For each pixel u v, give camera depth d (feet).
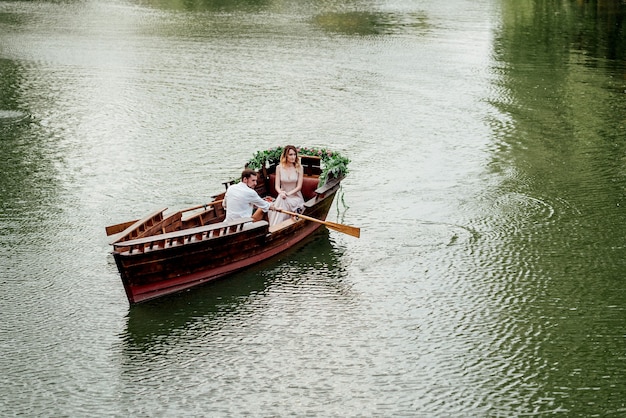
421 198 53.06
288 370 34.58
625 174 57.47
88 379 33.96
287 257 44.75
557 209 51.34
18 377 34.01
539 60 93.35
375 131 67.46
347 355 35.68
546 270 43.42
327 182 48.16
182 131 66.90
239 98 76.95
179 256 39.70
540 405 32.42
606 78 84.84
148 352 35.91
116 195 53.01
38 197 52.70
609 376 34.32
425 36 106.42
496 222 49.42
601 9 127.44
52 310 39.17
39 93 78.64
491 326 38.09
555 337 37.19
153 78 84.23
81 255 44.75
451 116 71.87
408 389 33.32
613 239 47.01
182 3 134.41
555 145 63.98
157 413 31.81
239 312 39.11
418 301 40.27
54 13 123.65
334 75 85.97
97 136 65.62
